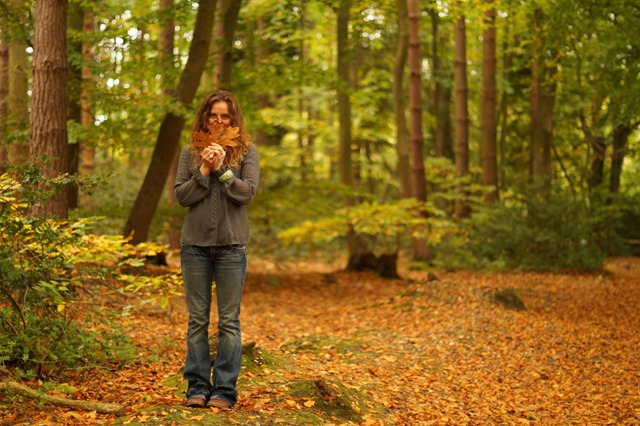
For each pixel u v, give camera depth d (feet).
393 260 49.39
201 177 13.57
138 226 37.70
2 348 15.05
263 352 19.12
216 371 13.99
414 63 52.39
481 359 23.58
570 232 49.90
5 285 15.62
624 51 39.91
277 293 40.88
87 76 43.80
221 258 13.87
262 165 52.13
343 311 34.73
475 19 43.57
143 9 40.96
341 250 78.74
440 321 29.27
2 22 33.94
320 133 75.82
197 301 13.97
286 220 49.16
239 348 14.14
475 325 28.07
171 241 54.75
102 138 40.04
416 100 52.75
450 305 31.73
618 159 71.20
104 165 56.18
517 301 32.73
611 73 41.34
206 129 14.03
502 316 29.76
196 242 13.74
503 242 51.98
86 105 46.70
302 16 45.98
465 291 33.14
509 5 44.19
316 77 42.57
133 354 18.84
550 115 67.87
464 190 59.72
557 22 42.37
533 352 24.58
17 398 14.24
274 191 47.50
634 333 27.96
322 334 28.04
